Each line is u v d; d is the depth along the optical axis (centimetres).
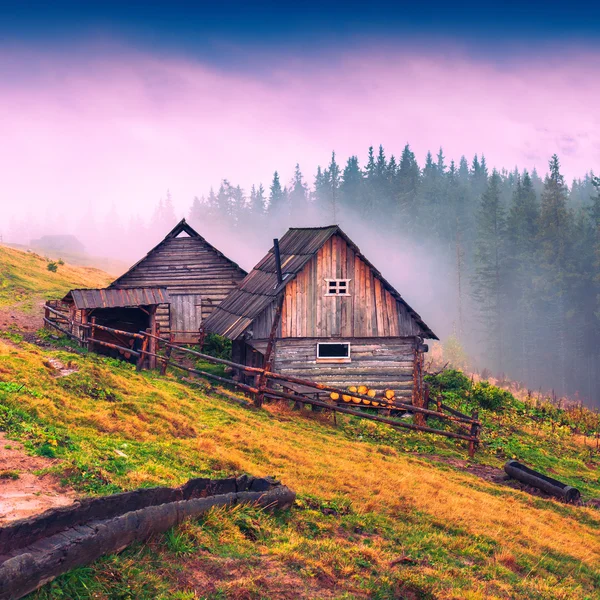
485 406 2927
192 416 1549
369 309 2528
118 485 827
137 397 1545
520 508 1435
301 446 1537
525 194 12669
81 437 1047
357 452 1611
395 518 1114
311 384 2002
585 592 977
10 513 669
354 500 1148
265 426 1680
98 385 1509
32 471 812
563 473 2012
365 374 2522
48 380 1373
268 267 2872
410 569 841
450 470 1722
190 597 602
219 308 2980
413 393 2528
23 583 523
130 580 606
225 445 1346
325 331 2494
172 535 711
